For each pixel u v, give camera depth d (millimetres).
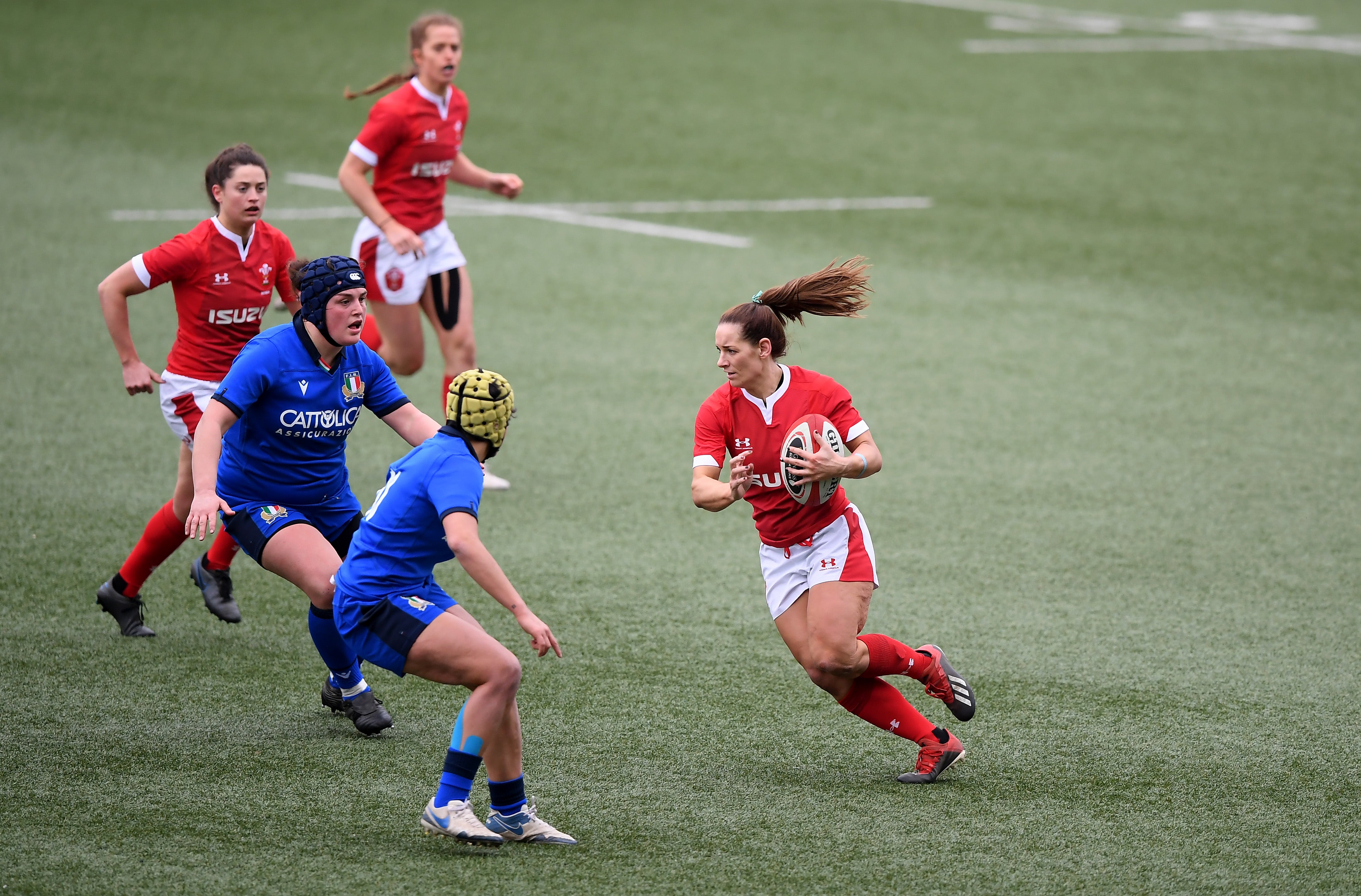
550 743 20234
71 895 15711
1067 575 26906
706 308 44188
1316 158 63906
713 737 20578
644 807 18344
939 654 19531
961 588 26266
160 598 25297
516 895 15961
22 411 34000
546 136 64875
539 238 51125
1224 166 62344
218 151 60156
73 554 26656
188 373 23469
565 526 28938
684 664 23047
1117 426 35281
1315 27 96125
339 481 21094
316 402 19984
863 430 19062
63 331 39812
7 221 49531
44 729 20172
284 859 16656
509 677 16859
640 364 39281
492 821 17203
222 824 17531
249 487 20391
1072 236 52594
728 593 25984
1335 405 36969
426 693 22047
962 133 67312
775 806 18406
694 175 59844
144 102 67375
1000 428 34969
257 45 78438
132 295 23203
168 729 20344
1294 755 20125
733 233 52250
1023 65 81625
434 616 17188
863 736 20750
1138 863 16984
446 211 54156
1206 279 47875
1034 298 45781
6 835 17078
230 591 24125
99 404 34750
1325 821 18156
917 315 43938
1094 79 78812
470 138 64062
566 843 17250
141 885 15969
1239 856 17203
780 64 79875
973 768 19703
